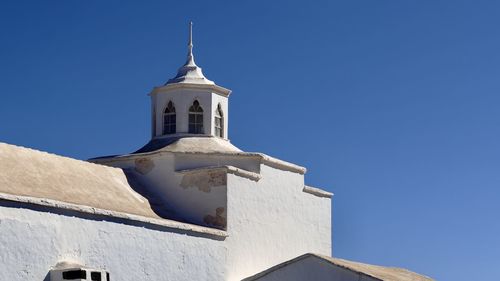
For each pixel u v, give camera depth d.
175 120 35.41
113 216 27.12
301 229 35.34
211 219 31.78
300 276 29.97
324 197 37.00
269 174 33.91
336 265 29.50
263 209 33.38
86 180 29.75
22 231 24.58
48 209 25.34
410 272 34.53
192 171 32.34
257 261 32.75
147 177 33.06
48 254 25.20
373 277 28.89
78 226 26.14
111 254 26.97
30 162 28.17
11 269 24.19
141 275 27.83
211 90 35.56
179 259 29.28
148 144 35.50
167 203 32.47
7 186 25.56
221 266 31.02
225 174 31.84
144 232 28.14
